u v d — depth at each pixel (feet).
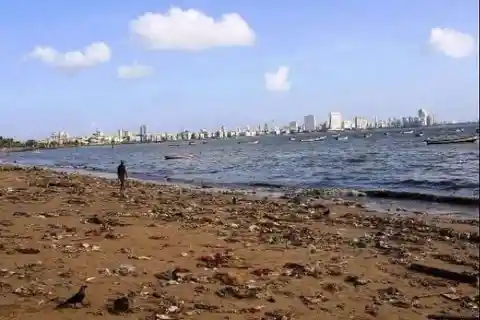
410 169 185.26
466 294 33.88
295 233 53.36
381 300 31.48
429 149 330.34
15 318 22.90
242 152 425.69
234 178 170.50
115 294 27.30
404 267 40.24
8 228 45.29
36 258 33.88
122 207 67.92
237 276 32.53
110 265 33.27
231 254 39.78
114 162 328.49
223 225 55.62
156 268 33.60
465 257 46.03
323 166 217.36
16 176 126.62
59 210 59.98
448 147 349.41
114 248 38.65
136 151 607.78
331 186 135.85
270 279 33.45
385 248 47.70
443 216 78.28
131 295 27.32
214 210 71.46
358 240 51.70
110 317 23.85
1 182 103.91
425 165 201.05
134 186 115.85
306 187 132.26
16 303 24.89
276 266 37.14
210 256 37.96
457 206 91.45
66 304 25.02
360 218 71.26
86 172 208.64
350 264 40.14
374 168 195.62
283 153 372.38
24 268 31.17
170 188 117.19
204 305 26.71
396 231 60.03
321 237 52.19
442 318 28.76
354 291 32.89
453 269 40.63
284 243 46.68
